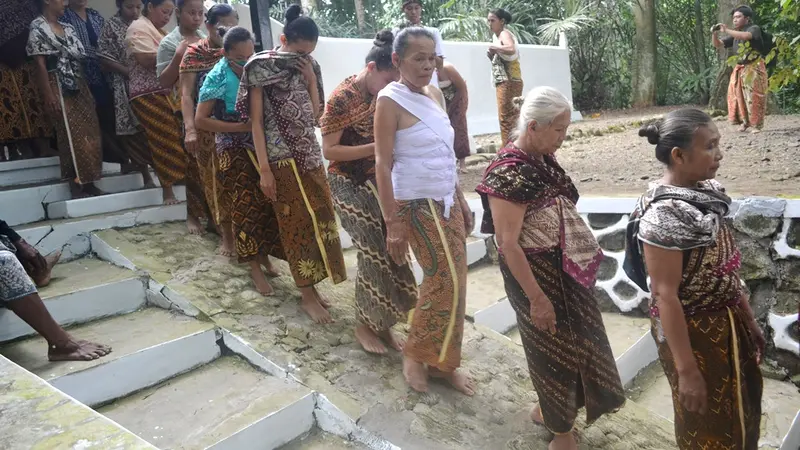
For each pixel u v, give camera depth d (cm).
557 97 233
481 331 356
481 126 866
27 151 463
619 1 1280
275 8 975
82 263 353
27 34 435
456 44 838
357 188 296
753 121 691
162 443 229
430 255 267
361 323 303
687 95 1346
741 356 223
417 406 271
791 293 355
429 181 261
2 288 246
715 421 224
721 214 217
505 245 238
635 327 393
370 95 289
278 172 303
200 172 365
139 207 414
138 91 392
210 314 305
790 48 487
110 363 258
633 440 288
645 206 222
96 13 445
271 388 269
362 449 251
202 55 346
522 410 288
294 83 303
